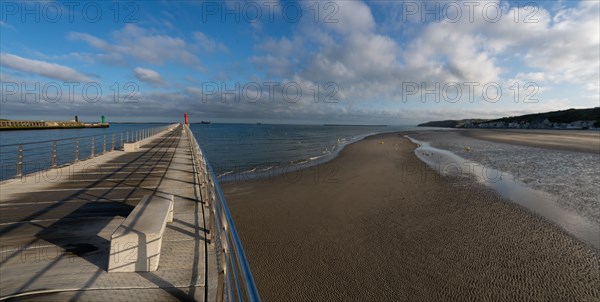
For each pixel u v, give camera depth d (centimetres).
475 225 807
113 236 286
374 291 525
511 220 844
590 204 998
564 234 745
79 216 459
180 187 678
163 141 2205
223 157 2502
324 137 5834
